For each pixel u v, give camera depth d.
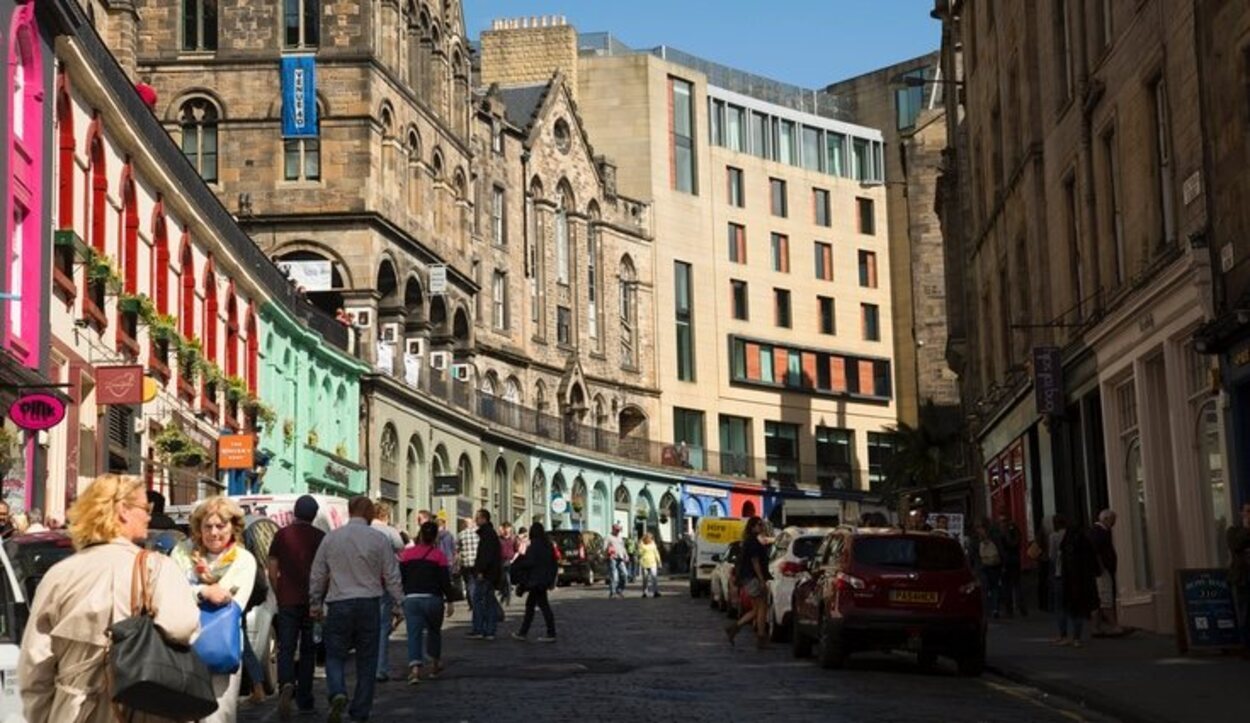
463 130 65.25
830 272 99.94
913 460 64.12
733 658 23.25
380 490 56.06
